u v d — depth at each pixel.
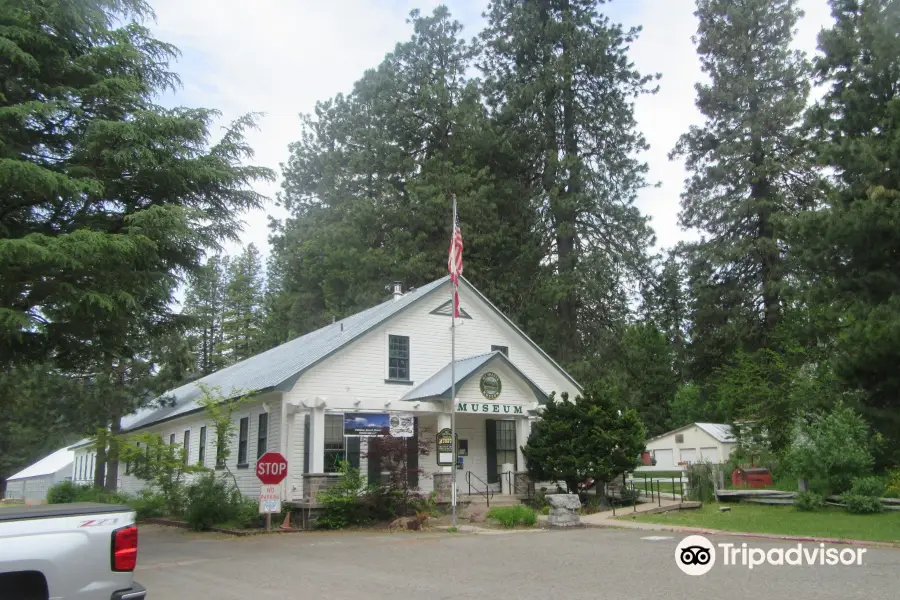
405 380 25.64
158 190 18.75
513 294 42.72
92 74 17.98
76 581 5.52
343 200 50.09
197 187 19.23
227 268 74.75
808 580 10.27
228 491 21.80
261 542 17.34
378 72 48.66
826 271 23.31
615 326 42.66
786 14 44.59
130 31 19.00
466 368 25.05
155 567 13.66
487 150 44.34
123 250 15.66
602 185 43.50
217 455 21.80
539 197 42.69
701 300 43.94
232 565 13.54
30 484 58.47
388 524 20.23
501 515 19.42
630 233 42.91
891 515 18.72
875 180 21.20
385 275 42.72
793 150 41.97
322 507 20.75
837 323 28.48
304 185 55.75
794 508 21.17
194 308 72.12
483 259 42.91
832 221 21.55
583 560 12.73
